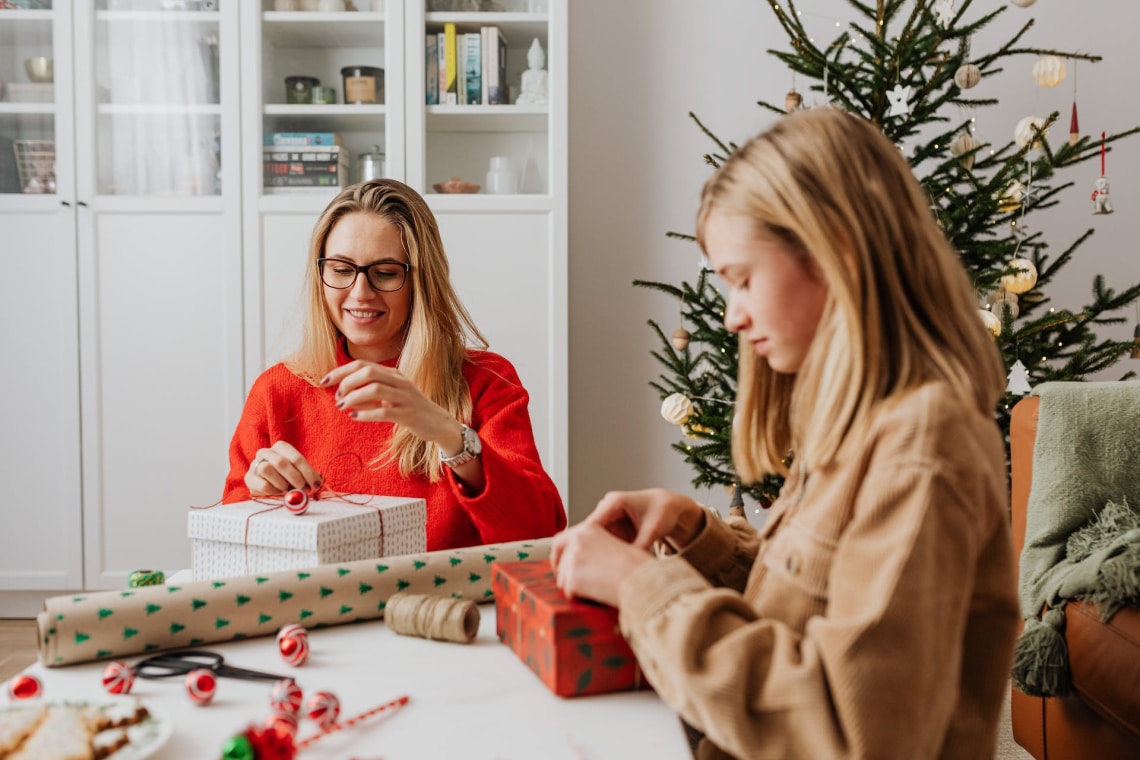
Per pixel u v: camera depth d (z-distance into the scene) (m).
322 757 0.60
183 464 2.71
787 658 0.57
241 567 1.00
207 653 0.79
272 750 0.54
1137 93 3.02
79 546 2.72
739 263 0.69
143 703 0.69
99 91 2.70
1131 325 3.04
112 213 2.69
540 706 0.68
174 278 2.69
